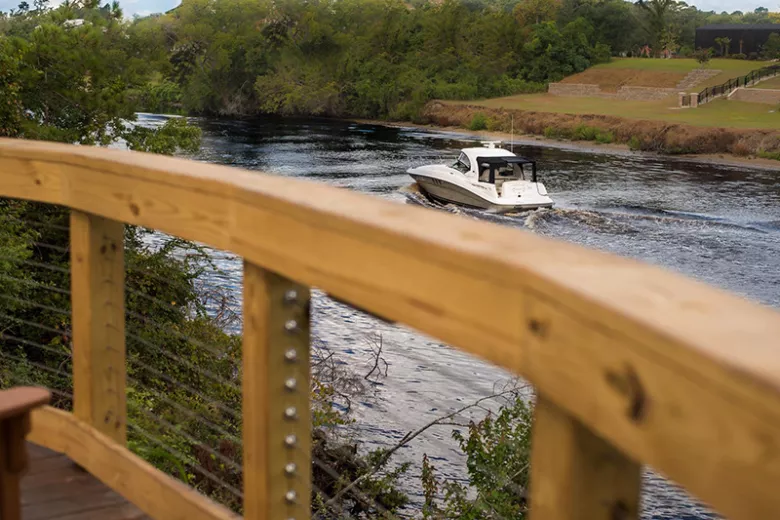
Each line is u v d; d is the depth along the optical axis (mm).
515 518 4594
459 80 87875
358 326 12367
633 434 771
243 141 53031
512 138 62438
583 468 928
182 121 19859
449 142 55219
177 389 6520
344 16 105500
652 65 96312
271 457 1581
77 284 2178
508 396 8695
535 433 977
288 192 1441
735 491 646
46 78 18359
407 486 7668
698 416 685
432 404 9062
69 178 2100
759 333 696
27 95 18109
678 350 695
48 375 7156
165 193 1764
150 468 2006
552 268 915
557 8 125188
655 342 725
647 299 799
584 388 846
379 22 103125
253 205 1496
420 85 82625
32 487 2158
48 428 2318
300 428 1608
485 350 1015
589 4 125875
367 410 9055
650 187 36531
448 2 102500
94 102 18766
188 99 93000
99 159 1954
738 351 653
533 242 1055
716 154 51781
